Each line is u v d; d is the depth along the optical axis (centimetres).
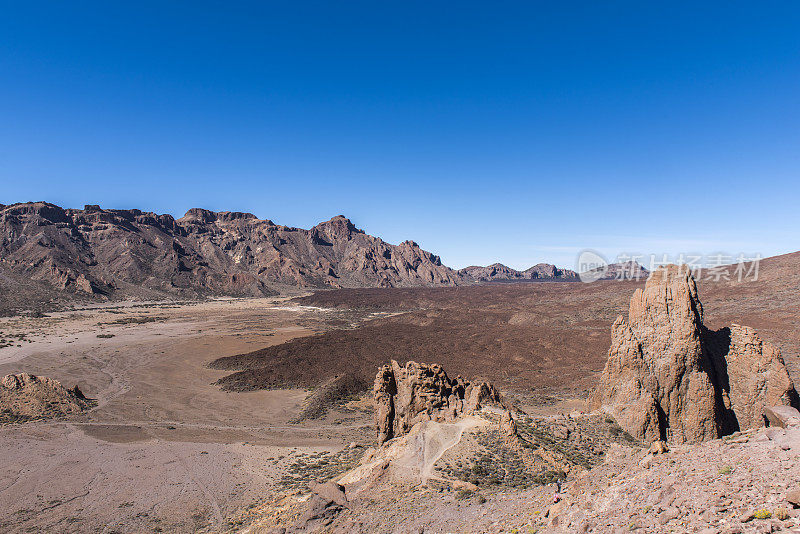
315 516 2711
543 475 2764
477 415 3666
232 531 3173
